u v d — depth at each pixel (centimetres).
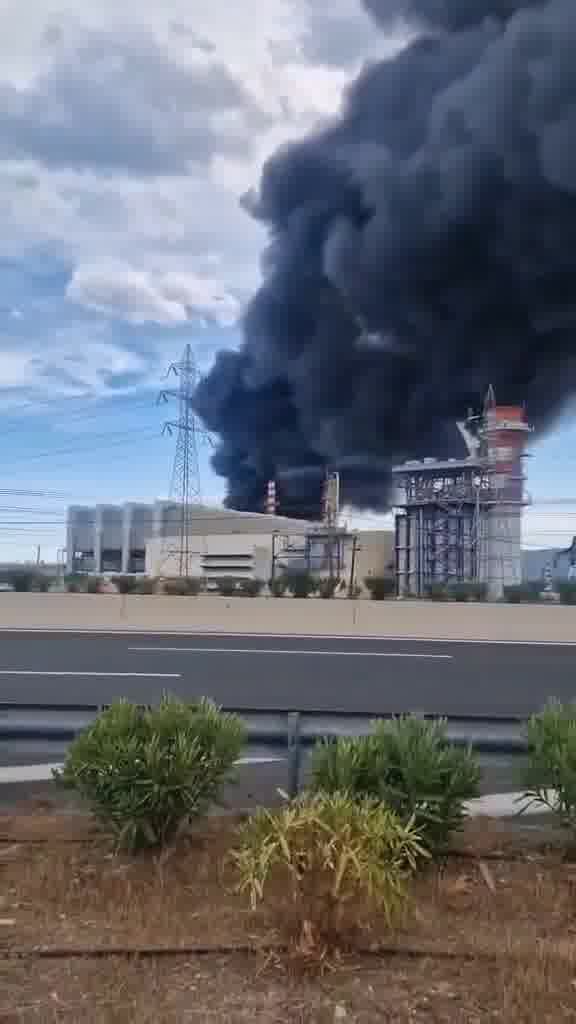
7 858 474
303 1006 310
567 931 386
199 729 470
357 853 346
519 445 6488
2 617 2236
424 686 1223
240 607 2178
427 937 371
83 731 491
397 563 6544
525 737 504
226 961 346
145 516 7481
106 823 471
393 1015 305
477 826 545
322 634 2117
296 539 6650
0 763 738
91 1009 306
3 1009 305
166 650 1650
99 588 3400
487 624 2078
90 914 397
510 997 313
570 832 498
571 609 2062
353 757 453
